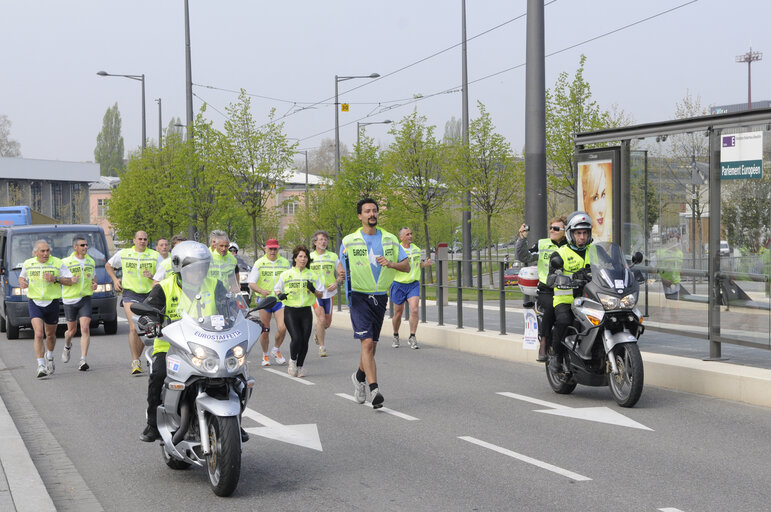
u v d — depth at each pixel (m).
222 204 36.09
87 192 104.75
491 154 35.47
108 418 10.75
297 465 8.14
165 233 46.53
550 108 32.31
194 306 7.12
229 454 6.84
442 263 18.25
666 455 8.18
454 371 14.00
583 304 10.62
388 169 39.53
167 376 7.25
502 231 59.97
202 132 36.84
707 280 12.88
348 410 10.85
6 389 13.34
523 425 9.66
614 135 14.47
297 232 65.31
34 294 14.46
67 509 6.98
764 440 8.71
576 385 12.20
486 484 7.32
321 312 16.23
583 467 7.80
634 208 14.32
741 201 12.09
